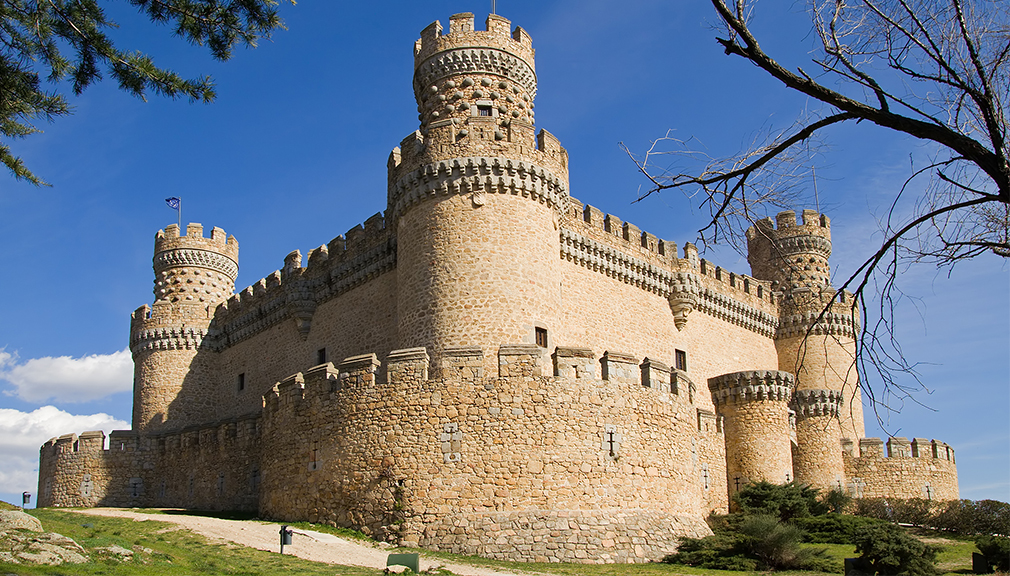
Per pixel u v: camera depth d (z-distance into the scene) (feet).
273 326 164.04
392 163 137.59
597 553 90.22
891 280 32.91
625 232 148.46
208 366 180.75
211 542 84.58
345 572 71.92
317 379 104.68
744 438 136.77
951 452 167.63
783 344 176.86
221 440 141.18
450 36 132.67
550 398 96.02
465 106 129.08
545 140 119.44
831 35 31.81
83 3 55.31
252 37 55.93
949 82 31.30
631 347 143.33
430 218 113.80
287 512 103.76
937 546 115.24
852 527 112.47
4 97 57.21
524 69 134.51
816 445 155.12
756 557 90.02
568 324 133.08
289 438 106.52
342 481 98.07
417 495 93.30
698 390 153.69
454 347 101.35
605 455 96.73
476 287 109.50
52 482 160.86
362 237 144.15
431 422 95.35
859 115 31.35
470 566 83.10
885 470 161.27
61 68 57.21
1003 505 128.47
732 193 33.96
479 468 93.20
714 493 129.08
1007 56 31.22
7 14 54.60
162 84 56.13
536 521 90.94
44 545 63.77
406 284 114.62
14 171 60.49
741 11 31.81
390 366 98.53
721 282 165.58
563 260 135.74
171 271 188.75
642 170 33.81
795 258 181.16
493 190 113.29
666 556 93.25
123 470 155.63
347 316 144.05
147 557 70.38
